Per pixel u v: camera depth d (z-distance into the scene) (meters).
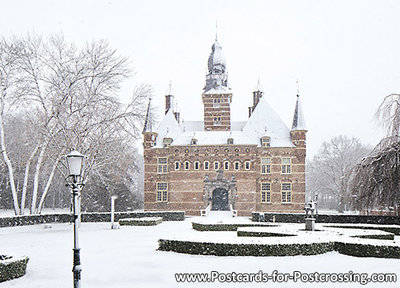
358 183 28.77
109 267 12.59
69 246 18.69
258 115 56.41
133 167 67.81
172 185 52.25
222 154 51.88
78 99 33.06
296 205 50.91
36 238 22.55
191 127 62.94
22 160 42.56
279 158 51.94
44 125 31.44
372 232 19.84
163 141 54.09
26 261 12.12
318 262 12.89
